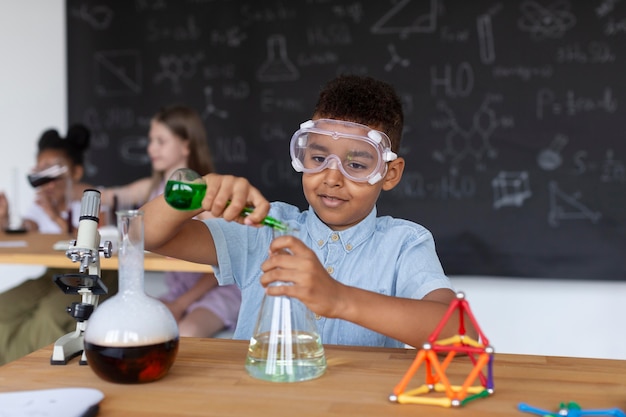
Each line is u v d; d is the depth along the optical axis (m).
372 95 1.24
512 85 3.00
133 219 0.85
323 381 0.85
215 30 3.27
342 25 3.14
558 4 2.95
